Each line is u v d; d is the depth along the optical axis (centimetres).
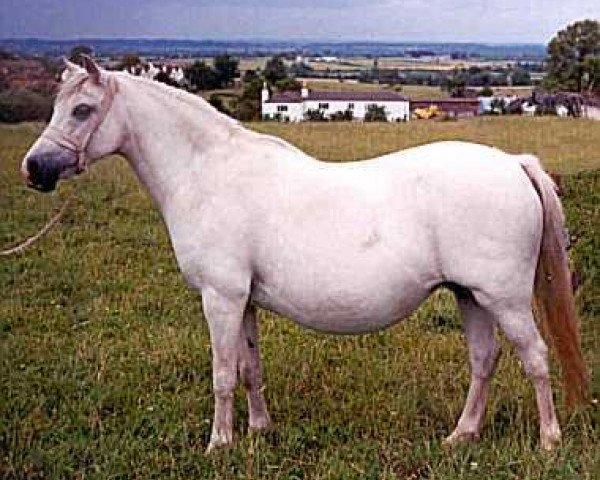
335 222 454
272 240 462
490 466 451
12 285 896
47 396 587
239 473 459
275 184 468
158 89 490
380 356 666
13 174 1630
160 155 487
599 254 852
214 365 486
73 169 480
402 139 2756
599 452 452
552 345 484
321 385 604
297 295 462
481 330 494
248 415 551
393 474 446
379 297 454
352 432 521
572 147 2669
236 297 473
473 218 442
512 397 552
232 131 488
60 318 782
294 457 488
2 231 1158
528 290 456
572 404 489
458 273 449
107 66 563
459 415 541
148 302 835
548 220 456
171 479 460
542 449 461
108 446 499
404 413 542
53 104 490
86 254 1035
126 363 654
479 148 467
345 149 2433
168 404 574
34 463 475
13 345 696
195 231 475
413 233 448
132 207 1380
